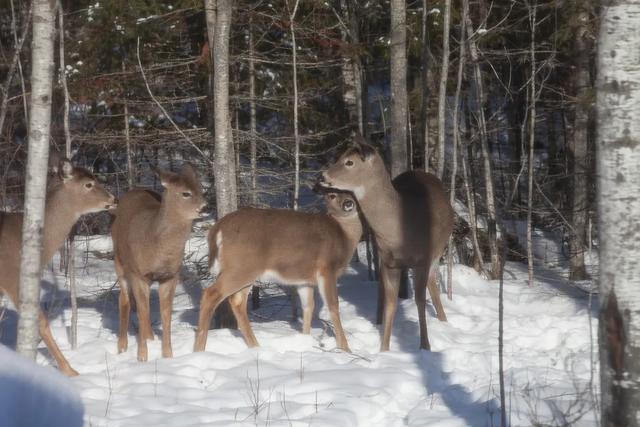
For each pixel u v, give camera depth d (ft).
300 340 33.27
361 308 41.47
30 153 25.27
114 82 49.78
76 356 31.76
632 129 15.83
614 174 15.96
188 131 47.47
